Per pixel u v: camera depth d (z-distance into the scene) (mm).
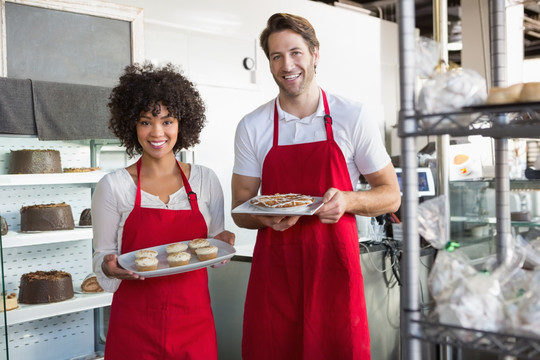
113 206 1829
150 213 1820
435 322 905
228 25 4922
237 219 1989
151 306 1746
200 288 1821
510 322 861
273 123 1954
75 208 3811
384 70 6590
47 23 3742
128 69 1918
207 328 1821
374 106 6383
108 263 1667
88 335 3820
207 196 1928
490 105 857
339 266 1784
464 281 901
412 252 937
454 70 941
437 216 984
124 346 1744
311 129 1899
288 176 1907
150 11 4363
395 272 3182
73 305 3295
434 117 896
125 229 1824
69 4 3799
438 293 924
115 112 1908
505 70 1155
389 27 6574
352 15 6082
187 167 1959
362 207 1776
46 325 3617
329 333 1783
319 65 5723
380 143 1902
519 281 950
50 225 3357
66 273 3416
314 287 1789
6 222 3371
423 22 8000
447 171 2201
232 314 3320
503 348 819
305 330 1786
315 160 1872
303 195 1794
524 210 2004
